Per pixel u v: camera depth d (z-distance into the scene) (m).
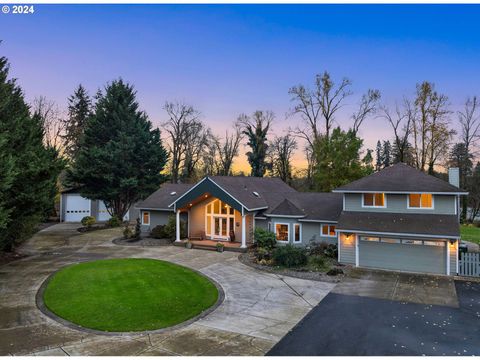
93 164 35.69
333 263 19.73
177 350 9.28
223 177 27.16
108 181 35.91
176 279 16.59
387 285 15.74
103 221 41.53
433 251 17.84
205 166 55.09
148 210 30.83
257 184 30.28
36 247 25.22
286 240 23.72
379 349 9.41
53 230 33.81
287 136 49.97
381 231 18.23
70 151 54.81
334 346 9.57
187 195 25.73
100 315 11.86
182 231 27.67
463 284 15.85
